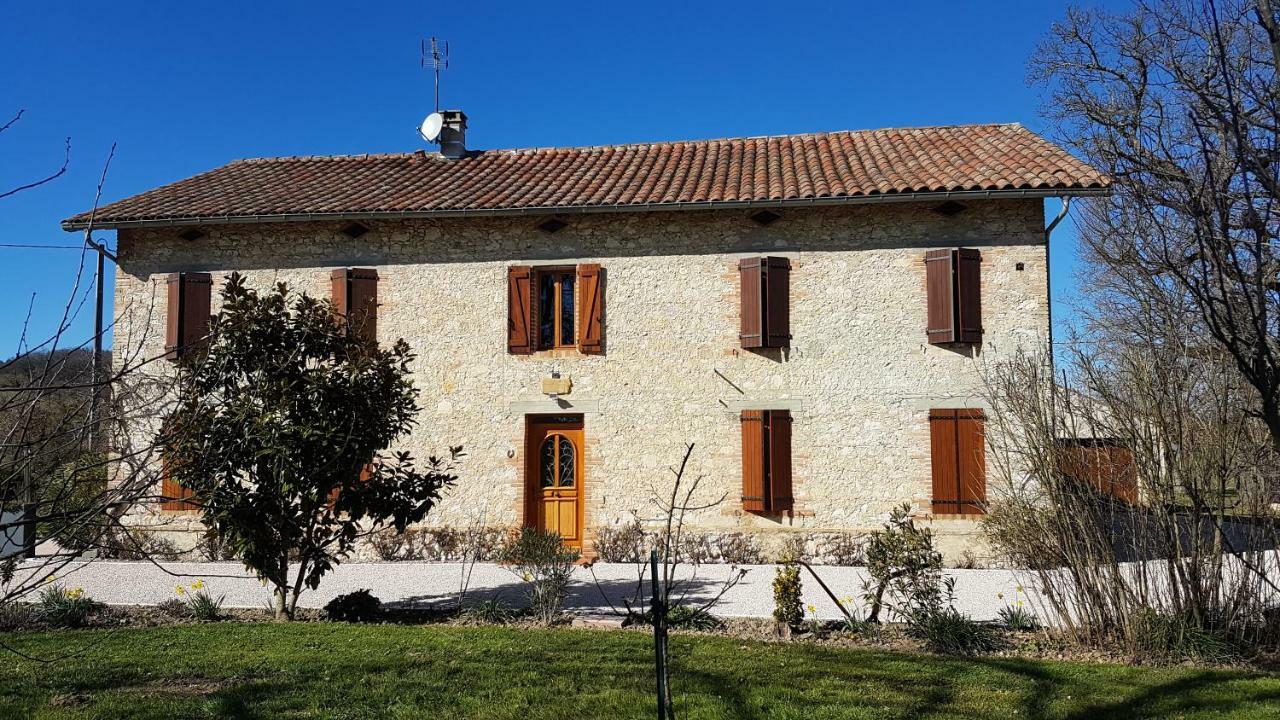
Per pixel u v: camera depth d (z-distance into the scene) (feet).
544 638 24.35
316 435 26.02
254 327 26.43
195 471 25.66
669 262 41.73
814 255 40.83
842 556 39.14
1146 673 20.53
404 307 42.93
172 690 19.16
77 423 12.92
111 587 34.19
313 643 23.62
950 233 39.88
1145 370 22.95
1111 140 33.14
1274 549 22.41
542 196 42.27
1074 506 23.50
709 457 40.65
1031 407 24.44
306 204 42.91
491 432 42.01
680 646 23.35
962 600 31.19
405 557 41.83
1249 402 21.21
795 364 40.47
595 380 41.63
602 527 40.98
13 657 21.97
